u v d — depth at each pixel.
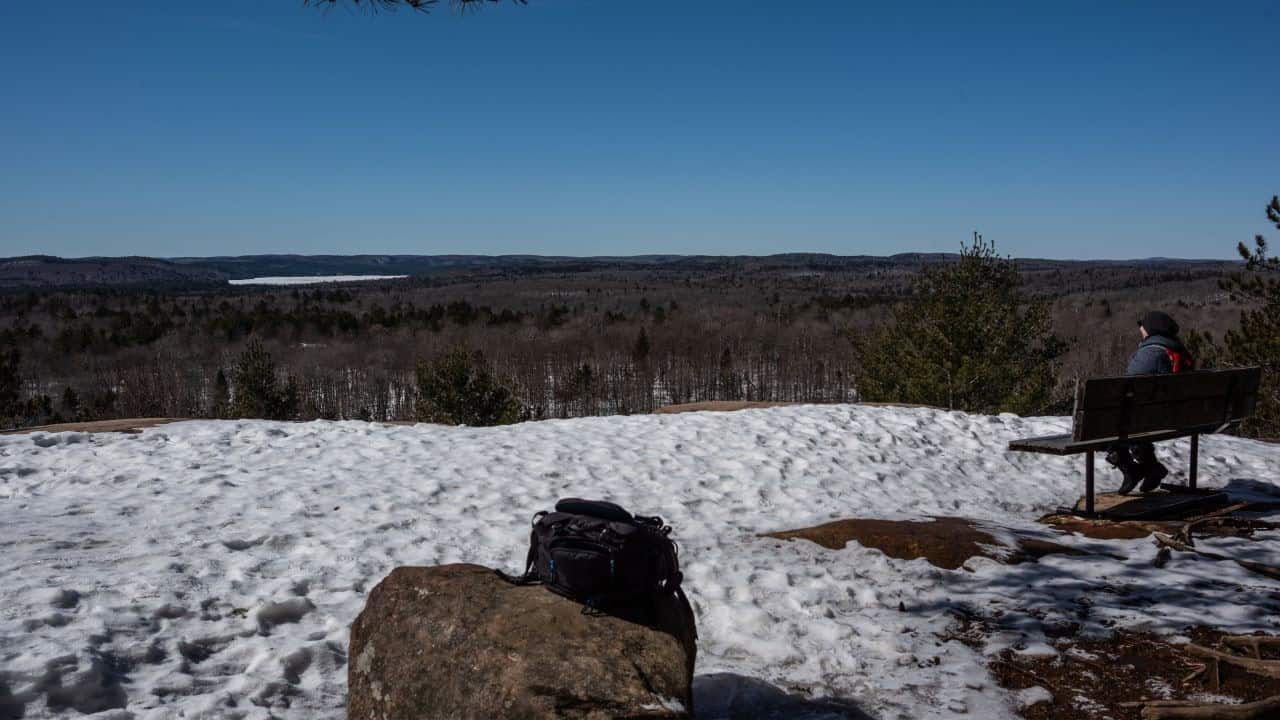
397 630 3.44
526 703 2.88
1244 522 7.02
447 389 25.59
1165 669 4.35
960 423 11.39
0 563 5.25
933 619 5.17
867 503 8.12
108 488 7.84
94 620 4.39
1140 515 7.20
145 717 3.68
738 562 6.16
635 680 2.98
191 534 6.23
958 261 19.16
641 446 9.95
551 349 101.94
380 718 3.28
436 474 8.55
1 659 3.84
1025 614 5.18
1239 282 16.00
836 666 4.55
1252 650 4.47
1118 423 6.96
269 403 36.72
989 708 3.99
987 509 8.20
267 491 7.72
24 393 77.00
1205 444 10.72
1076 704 4.01
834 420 11.32
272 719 3.78
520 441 10.20
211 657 4.35
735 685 4.21
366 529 6.64
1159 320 7.52
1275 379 15.48
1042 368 18.92
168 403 75.69
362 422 11.36
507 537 6.68
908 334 20.64
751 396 83.81
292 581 5.36
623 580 3.36
